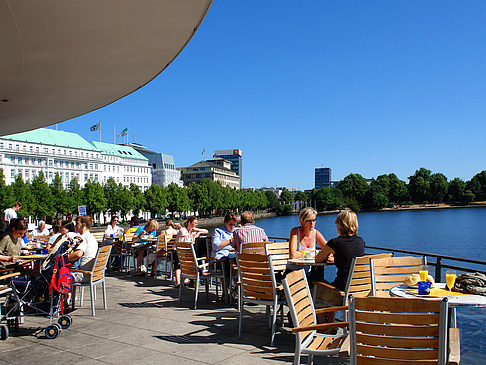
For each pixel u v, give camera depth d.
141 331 6.54
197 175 173.12
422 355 3.04
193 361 5.18
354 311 3.20
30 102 10.32
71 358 5.36
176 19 6.36
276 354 5.41
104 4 5.73
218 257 9.08
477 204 168.62
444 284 5.08
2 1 5.46
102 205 86.69
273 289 5.82
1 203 63.56
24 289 6.57
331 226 91.88
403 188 179.50
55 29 6.41
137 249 13.01
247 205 161.25
